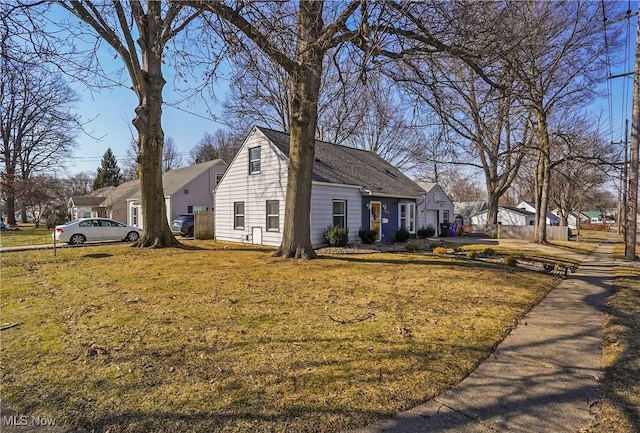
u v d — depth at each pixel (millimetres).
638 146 14078
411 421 2799
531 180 37312
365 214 18281
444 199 27641
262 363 3756
